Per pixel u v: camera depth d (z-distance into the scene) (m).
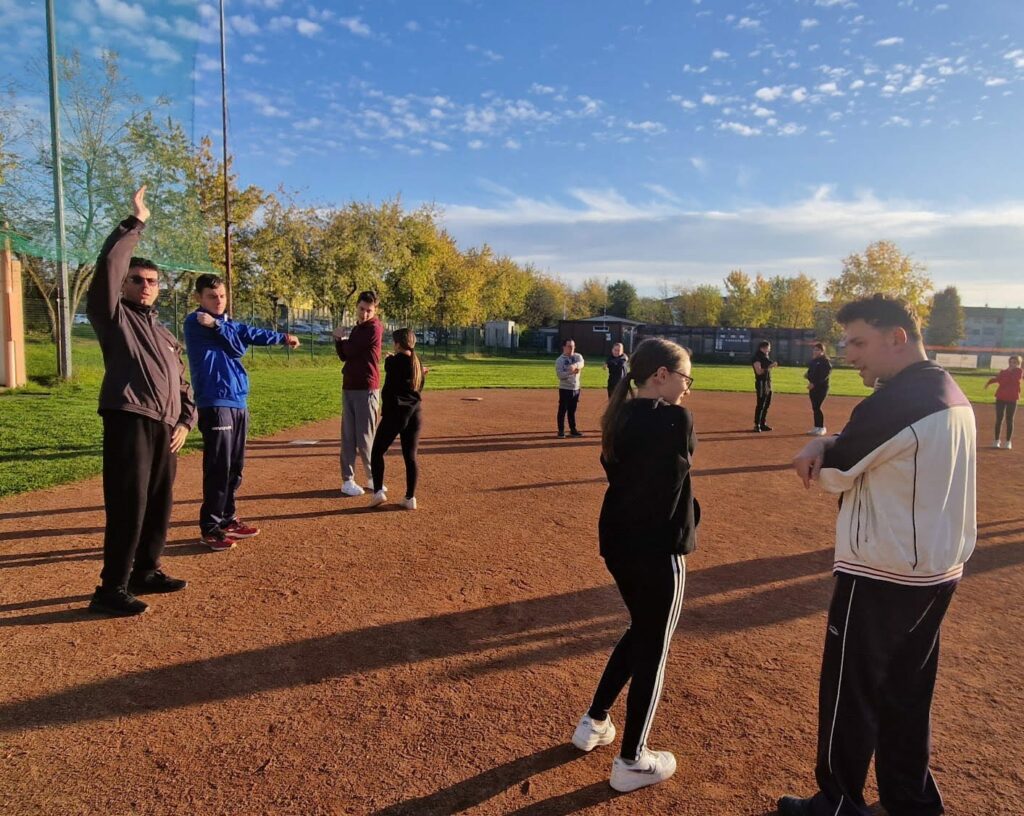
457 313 49.34
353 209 36.25
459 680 3.42
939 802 2.40
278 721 3.02
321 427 12.40
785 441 12.71
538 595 4.55
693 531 2.61
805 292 68.31
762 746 2.94
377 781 2.63
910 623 2.20
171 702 3.14
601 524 2.68
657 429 2.53
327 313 38.94
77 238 10.81
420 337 54.97
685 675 3.56
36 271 18.84
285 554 5.26
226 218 20.89
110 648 3.64
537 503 7.16
